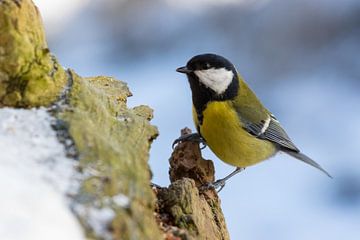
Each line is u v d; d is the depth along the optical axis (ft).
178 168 20.84
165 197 16.10
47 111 14.82
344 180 36.60
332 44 42.39
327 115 41.73
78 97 15.53
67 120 14.25
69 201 12.14
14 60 15.08
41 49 15.76
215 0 43.86
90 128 14.35
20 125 14.06
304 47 42.42
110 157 13.56
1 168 12.14
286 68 42.50
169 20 43.19
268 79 42.52
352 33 42.09
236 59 42.55
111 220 11.98
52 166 12.87
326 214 34.42
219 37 42.96
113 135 15.14
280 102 42.16
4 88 15.05
